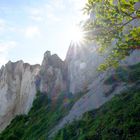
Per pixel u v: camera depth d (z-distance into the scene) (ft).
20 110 270.05
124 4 55.21
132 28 61.98
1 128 277.03
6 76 310.65
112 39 61.93
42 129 148.46
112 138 84.43
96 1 58.65
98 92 138.31
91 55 204.33
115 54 62.75
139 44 59.47
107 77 144.46
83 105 137.08
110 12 58.08
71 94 191.31
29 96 259.19
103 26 61.00
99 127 96.48
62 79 220.64
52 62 245.24
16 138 168.55
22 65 313.12
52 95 212.84
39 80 250.37
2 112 291.17
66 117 139.54
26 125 184.24
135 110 92.58
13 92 298.35
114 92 126.62
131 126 84.74
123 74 137.18
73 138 104.88
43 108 194.90
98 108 118.42
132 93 111.14
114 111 101.81
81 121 114.21
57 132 121.80
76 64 213.05
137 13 56.24
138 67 139.54
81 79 195.31
